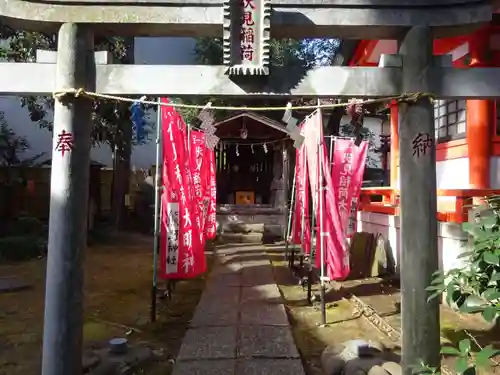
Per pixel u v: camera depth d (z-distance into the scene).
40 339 6.07
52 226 4.02
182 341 5.62
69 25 3.95
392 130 11.31
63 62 3.94
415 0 3.99
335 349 5.14
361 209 12.19
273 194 17.95
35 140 19.58
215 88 3.99
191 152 7.93
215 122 14.45
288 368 4.74
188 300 8.20
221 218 16.66
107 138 16.62
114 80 4.02
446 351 2.45
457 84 4.05
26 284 9.23
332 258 7.07
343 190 7.73
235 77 3.97
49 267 4.03
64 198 3.98
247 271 10.20
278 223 16.64
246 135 15.76
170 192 6.91
